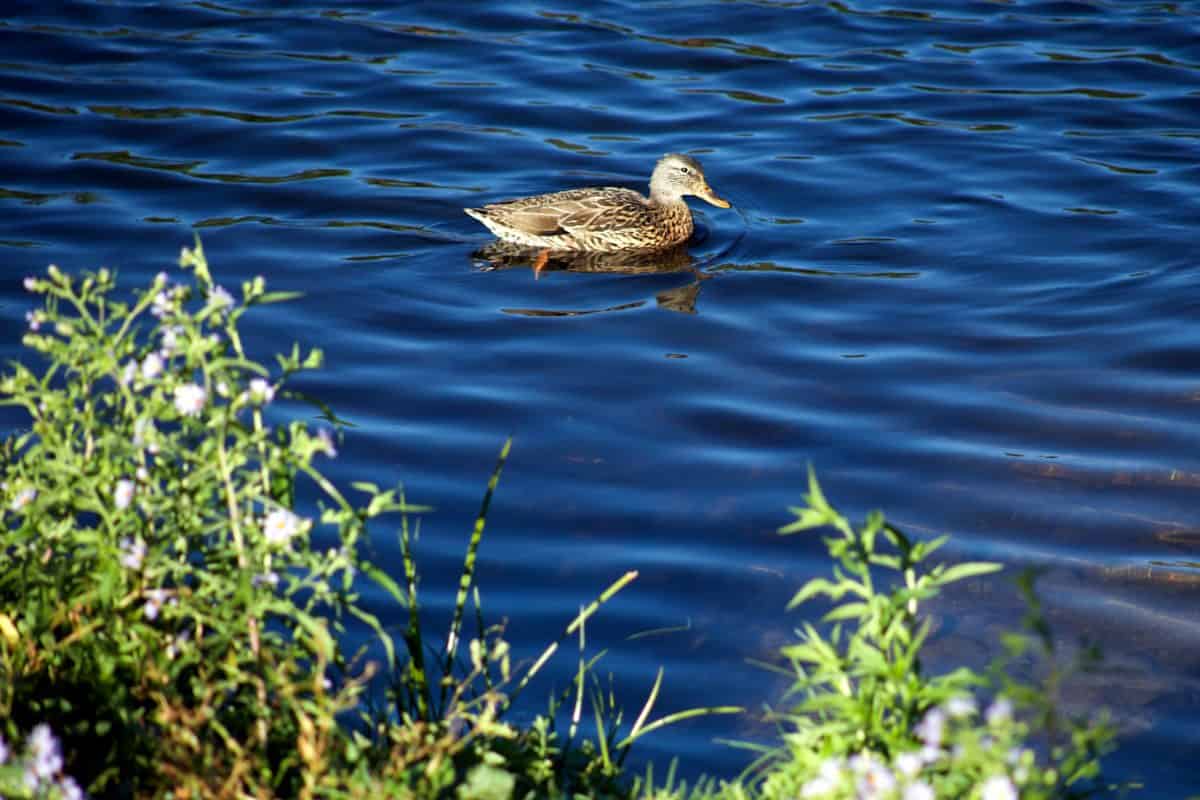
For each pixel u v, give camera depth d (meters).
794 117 21.88
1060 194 19.23
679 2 26.44
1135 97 22.39
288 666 6.84
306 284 16.55
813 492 6.52
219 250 17.27
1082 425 13.68
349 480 12.59
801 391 14.40
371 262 17.23
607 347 15.31
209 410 6.79
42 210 18.16
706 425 13.74
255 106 21.84
